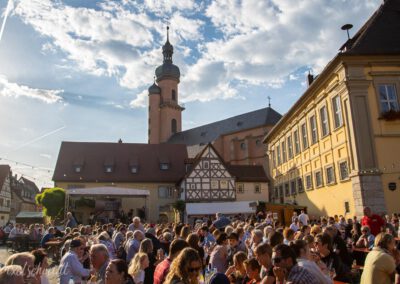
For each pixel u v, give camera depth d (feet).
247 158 227.61
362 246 39.75
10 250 88.74
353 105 75.72
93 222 127.24
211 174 156.25
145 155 185.16
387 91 77.25
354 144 74.79
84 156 179.63
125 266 17.10
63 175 169.48
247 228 41.06
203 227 41.09
